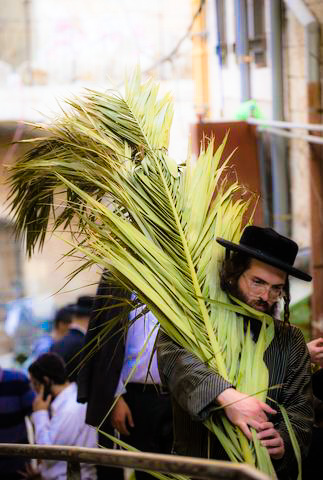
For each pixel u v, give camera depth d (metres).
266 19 9.05
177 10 15.01
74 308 6.91
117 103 4.28
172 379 3.49
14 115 14.42
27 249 4.46
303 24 8.03
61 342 6.78
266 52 9.07
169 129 4.28
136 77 4.43
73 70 15.07
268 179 8.91
